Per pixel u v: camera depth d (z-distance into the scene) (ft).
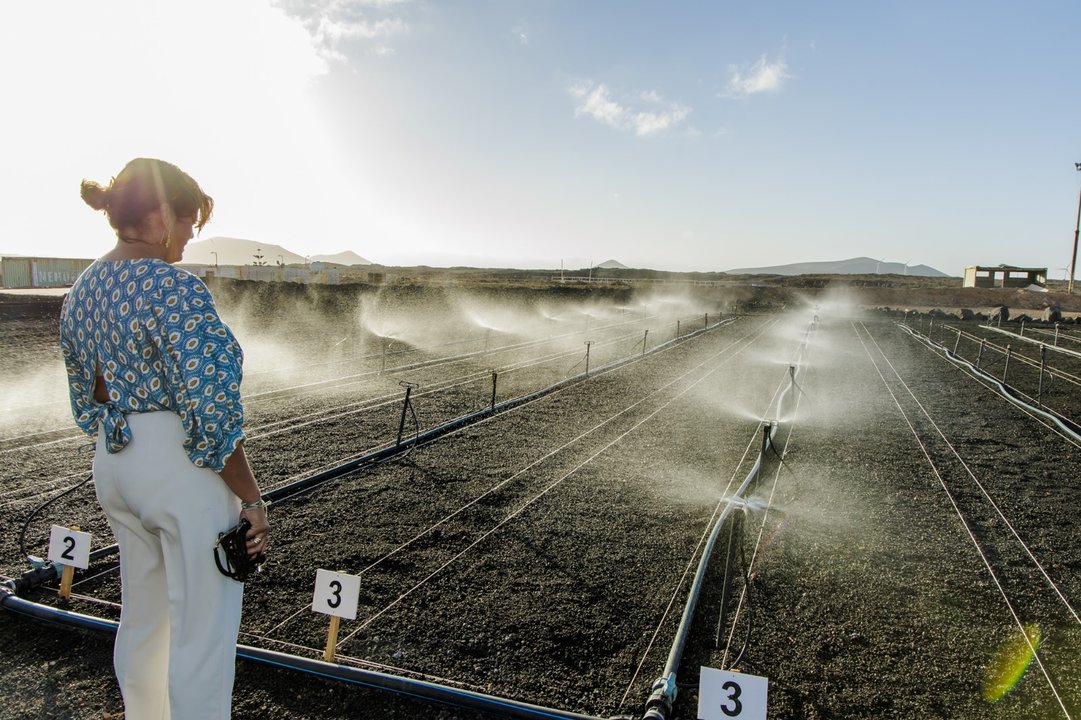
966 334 92.12
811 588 16.08
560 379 48.24
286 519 19.30
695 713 11.00
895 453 29.91
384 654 12.27
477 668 12.03
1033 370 57.62
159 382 5.69
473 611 14.16
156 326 5.56
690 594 15.02
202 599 5.97
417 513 20.13
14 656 10.97
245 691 10.36
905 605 15.37
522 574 16.15
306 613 13.66
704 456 28.45
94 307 5.75
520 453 27.71
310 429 30.63
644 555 17.56
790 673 12.39
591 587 15.58
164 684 6.82
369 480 23.30
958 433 34.09
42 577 13.78
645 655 12.76
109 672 10.61
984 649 13.48
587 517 20.30
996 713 11.32
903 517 21.45
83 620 11.74
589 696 11.37
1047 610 15.30
